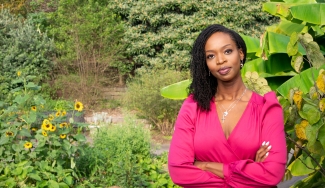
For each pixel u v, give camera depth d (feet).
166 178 22.65
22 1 57.00
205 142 9.32
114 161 23.15
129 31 50.96
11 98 28.78
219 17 49.44
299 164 13.66
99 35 50.62
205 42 9.59
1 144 19.13
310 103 12.21
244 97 9.55
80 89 47.88
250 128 9.19
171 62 49.32
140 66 54.34
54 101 45.93
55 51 50.21
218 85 9.62
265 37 16.08
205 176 9.24
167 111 40.70
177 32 49.75
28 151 19.76
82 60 48.73
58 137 19.38
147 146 25.18
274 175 9.04
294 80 15.74
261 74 17.11
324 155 11.82
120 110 46.83
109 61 49.73
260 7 49.37
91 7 52.01
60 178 19.29
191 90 9.79
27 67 47.16
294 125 12.72
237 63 9.54
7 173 19.13
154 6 50.24
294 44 13.19
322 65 14.39
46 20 54.80
